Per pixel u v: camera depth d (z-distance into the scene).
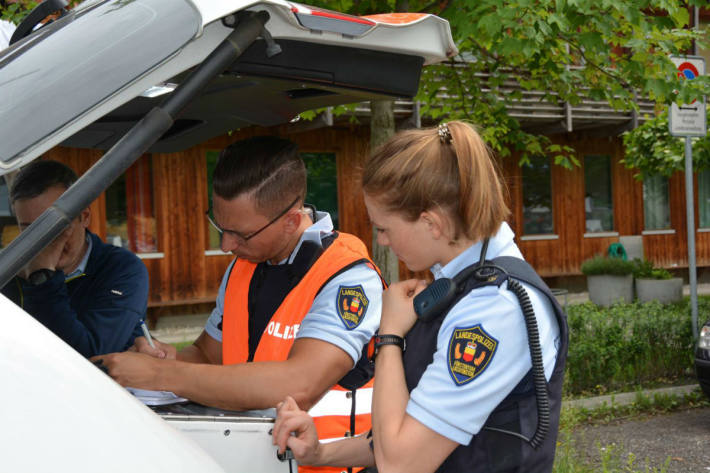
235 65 1.24
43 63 1.06
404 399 1.25
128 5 1.15
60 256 1.82
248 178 1.61
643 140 10.53
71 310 1.74
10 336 0.84
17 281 1.75
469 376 1.18
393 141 1.30
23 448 0.73
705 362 5.70
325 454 1.45
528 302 1.19
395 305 1.32
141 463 0.81
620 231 15.41
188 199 11.38
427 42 1.37
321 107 1.74
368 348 1.75
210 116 1.82
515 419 1.22
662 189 16.05
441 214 1.25
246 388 1.53
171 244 11.29
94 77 0.99
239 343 1.81
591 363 6.57
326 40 1.24
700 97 5.41
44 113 0.95
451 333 1.22
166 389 1.55
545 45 4.82
